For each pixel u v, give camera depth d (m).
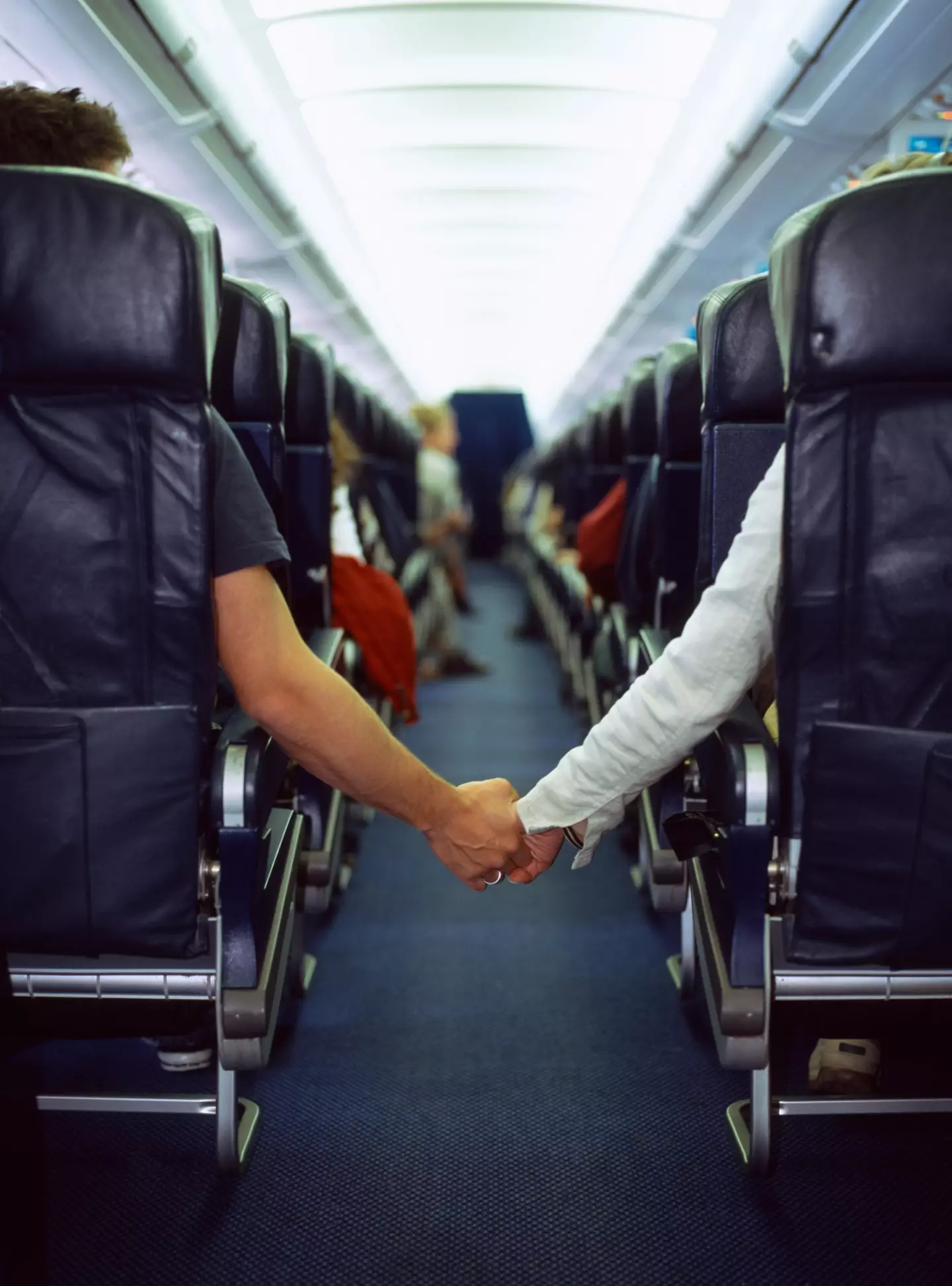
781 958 1.35
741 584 1.29
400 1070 2.03
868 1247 1.52
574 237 7.88
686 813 1.44
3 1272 1.47
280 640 1.28
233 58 3.83
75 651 1.19
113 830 1.20
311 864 2.20
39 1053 2.07
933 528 1.14
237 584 1.24
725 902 1.38
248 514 1.25
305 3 3.78
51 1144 1.77
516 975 2.46
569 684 5.49
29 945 1.24
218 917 1.35
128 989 1.36
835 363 1.11
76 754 1.19
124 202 1.08
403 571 4.20
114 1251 1.52
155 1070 2.01
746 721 1.42
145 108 3.56
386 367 11.53
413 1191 1.66
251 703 1.28
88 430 1.14
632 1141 1.79
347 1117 1.86
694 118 4.61
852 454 1.15
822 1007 1.38
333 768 1.33
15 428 1.14
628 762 1.40
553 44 4.25
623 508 3.44
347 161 5.97
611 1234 1.55
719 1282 1.46
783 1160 1.73
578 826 1.47
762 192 4.56
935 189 1.08
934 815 1.18
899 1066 1.99
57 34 2.94
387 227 7.52
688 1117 1.86
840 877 1.22
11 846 1.20
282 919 1.48
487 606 10.30
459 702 5.67
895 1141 1.78
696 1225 1.57
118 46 3.08
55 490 1.16
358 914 2.83
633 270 7.16
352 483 3.31
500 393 14.83
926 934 1.22
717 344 1.59
